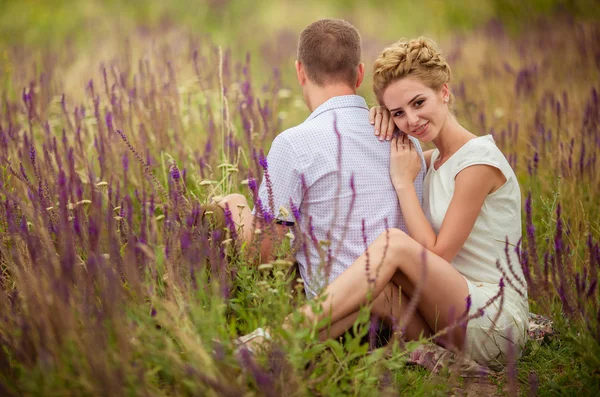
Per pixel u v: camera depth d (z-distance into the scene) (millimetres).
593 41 10977
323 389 3258
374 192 4051
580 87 9023
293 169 3973
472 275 4160
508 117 8008
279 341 3254
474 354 3949
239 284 3893
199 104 7059
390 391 3189
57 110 7371
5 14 16062
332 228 3738
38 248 3477
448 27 17000
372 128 4188
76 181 4434
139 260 3725
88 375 2887
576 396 3586
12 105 6984
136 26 14273
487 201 4070
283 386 3021
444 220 3988
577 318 3641
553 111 7238
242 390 3010
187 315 3328
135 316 3371
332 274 3982
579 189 5633
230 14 17219
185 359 3355
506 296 4051
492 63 10797
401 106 4086
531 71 9391
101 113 6965
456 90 8859
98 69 9008
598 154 6242
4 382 3066
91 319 3320
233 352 3174
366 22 17547
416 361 3906
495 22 14844
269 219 3740
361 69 4438
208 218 4199
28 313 3230
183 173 5098
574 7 15570
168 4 17156
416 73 4023
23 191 4961
